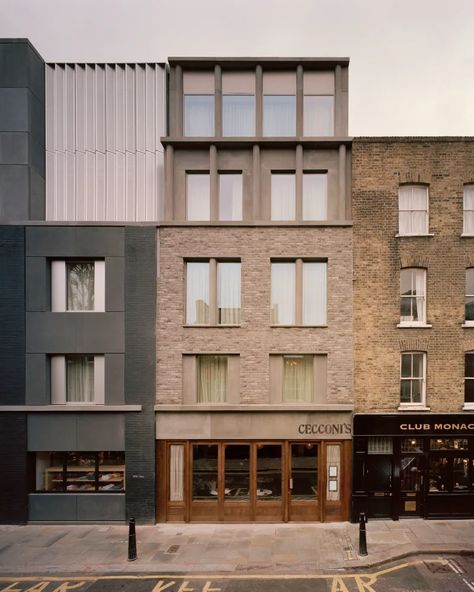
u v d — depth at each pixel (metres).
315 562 9.93
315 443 12.70
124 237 12.76
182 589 8.91
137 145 13.70
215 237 12.91
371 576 9.44
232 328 12.81
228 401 12.84
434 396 12.80
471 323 12.99
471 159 13.02
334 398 12.70
